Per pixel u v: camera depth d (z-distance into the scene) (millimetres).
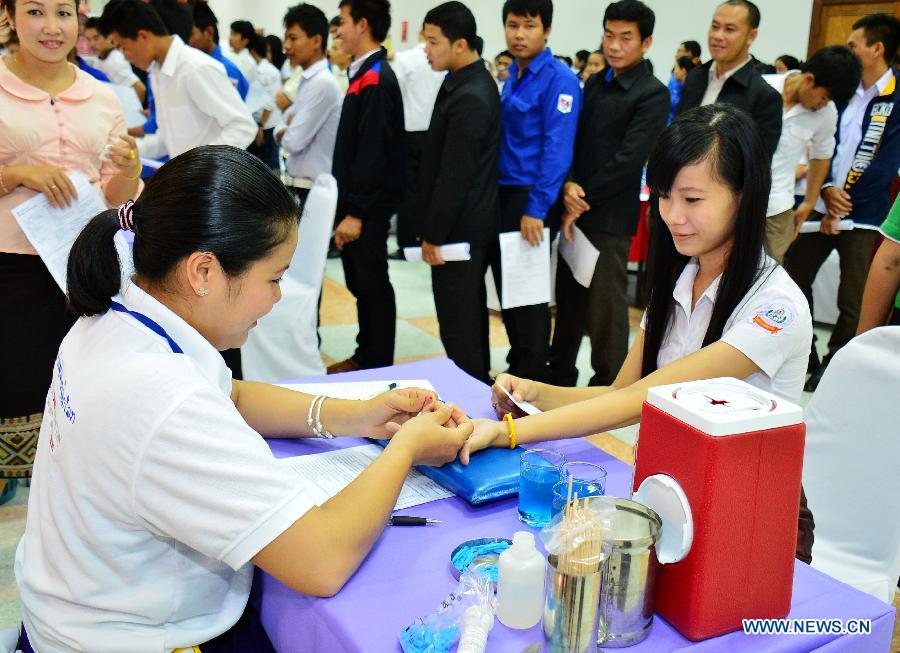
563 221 3156
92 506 857
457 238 2920
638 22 2832
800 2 5902
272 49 7254
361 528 910
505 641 815
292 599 917
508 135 3041
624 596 793
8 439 2078
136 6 2805
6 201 1937
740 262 1207
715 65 3240
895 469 1274
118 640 901
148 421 812
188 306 905
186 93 2920
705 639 820
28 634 988
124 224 889
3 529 2158
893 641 1589
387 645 797
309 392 1454
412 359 3734
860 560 1312
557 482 999
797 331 1198
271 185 886
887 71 3523
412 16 10023
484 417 1413
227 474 815
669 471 826
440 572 929
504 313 3232
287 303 2826
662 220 1307
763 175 1160
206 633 940
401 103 3191
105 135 2127
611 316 3131
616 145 2984
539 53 2945
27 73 1984
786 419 794
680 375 1204
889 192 3469
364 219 3168
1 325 1991
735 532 799
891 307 1866
